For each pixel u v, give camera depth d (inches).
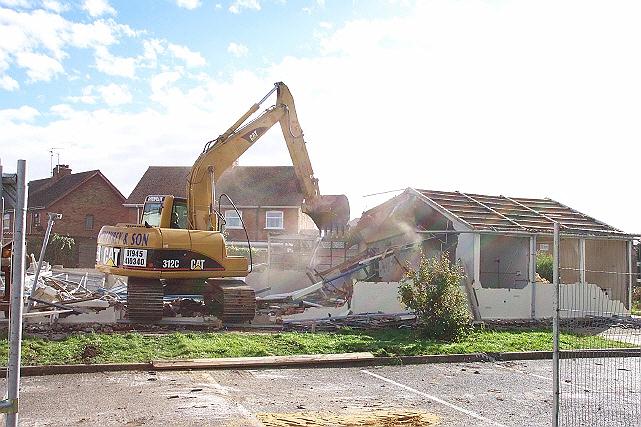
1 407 161.5
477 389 425.7
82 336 533.0
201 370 466.0
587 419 346.6
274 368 484.1
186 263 684.1
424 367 508.7
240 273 711.7
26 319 609.6
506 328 719.7
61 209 1925.4
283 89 806.5
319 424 322.7
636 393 414.9
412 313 714.2
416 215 956.0
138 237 673.0
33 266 987.9
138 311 653.9
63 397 370.0
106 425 313.7
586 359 545.3
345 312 721.0
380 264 943.0
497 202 956.6
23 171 163.5
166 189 1856.5
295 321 688.4
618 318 647.1
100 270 709.3
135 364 461.7
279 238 1163.3
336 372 478.0
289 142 814.5
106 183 1987.0
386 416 343.6
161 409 345.4
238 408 352.8
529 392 417.1
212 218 761.0
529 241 868.6
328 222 832.9
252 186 1815.9
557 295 267.7
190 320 679.1
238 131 781.9
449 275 628.4
